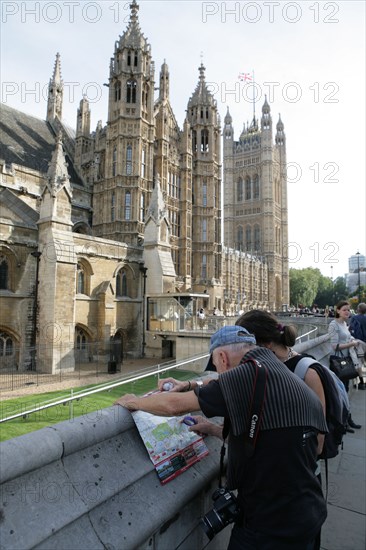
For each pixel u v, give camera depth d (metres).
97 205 45.59
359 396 11.62
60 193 30.83
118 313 36.50
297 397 2.63
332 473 6.43
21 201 33.59
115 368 28.92
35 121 49.12
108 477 2.72
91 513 2.51
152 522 2.74
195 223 55.38
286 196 141.38
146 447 3.14
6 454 2.14
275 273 127.25
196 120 56.97
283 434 2.53
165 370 7.00
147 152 44.34
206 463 3.67
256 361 2.76
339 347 8.62
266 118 132.12
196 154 56.44
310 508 2.52
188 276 51.66
